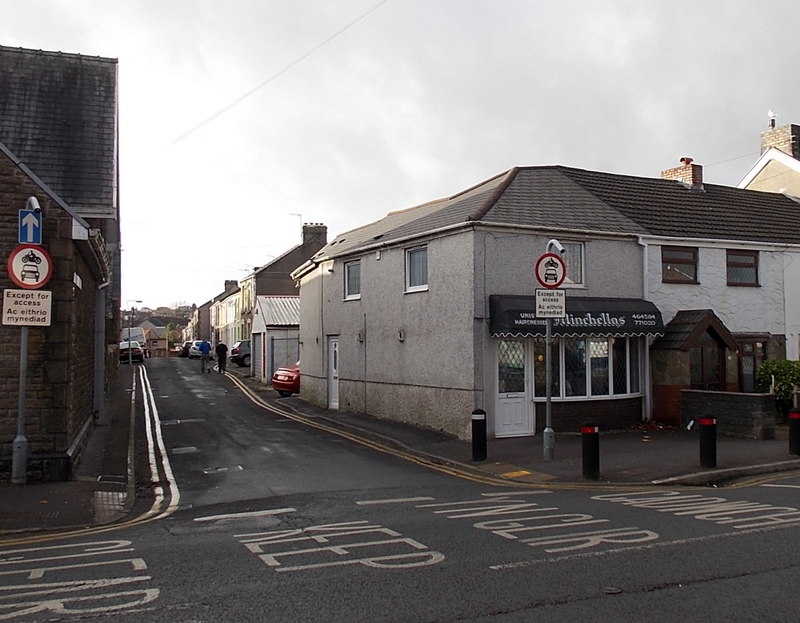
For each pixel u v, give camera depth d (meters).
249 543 7.72
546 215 17.58
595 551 7.14
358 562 6.83
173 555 7.23
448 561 6.83
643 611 5.42
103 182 14.12
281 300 35.84
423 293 18.03
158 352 76.81
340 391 22.58
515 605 5.56
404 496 10.55
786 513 8.99
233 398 27.00
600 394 17.58
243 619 5.32
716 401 16.91
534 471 12.72
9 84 15.22
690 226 20.08
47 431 11.39
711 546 7.32
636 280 18.53
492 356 16.22
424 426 17.84
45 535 8.47
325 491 11.04
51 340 11.45
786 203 24.66
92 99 15.59
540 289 13.45
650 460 13.48
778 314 21.12
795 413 13.91
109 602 5.74
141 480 12.24
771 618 5.27
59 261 11.55
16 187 11.45
